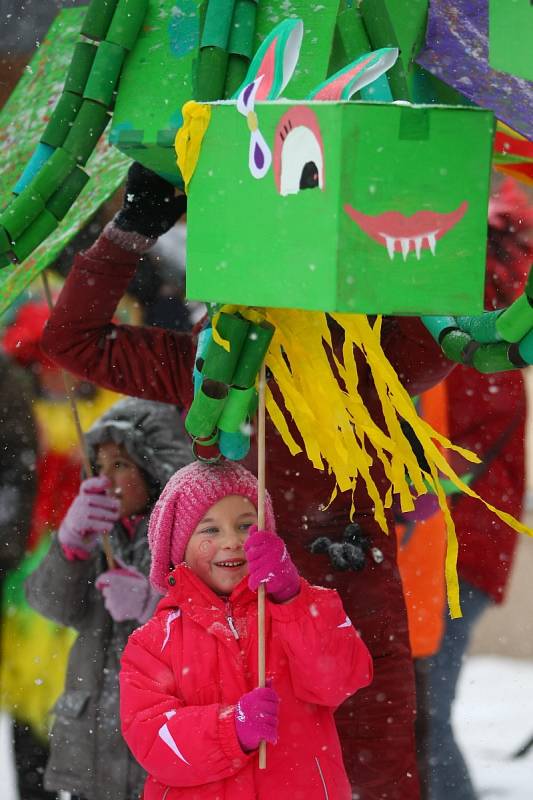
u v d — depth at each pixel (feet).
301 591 26.71
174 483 28.43
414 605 40.88
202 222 24.23
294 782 26.61
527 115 26.99
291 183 22.26
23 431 47.91
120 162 32.37
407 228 21.74
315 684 26.61
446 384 40.65
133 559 38.63
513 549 41.68
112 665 38.19
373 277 21.70
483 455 40.93
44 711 45.21
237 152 23.35
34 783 43.39
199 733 25.62
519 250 42.34
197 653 27.02
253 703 25.53
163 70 28.22
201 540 27.99
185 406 32.99
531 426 77.20
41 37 47.52
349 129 21.39
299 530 31.86
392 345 31.14
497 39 24.25
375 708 31.40
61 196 29.35
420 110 21.62
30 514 47.80
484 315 25.80
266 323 25.45
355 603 31.58
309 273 21.99
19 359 47.83
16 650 46.34
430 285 21.89
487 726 52.16
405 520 40.81
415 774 31.68
